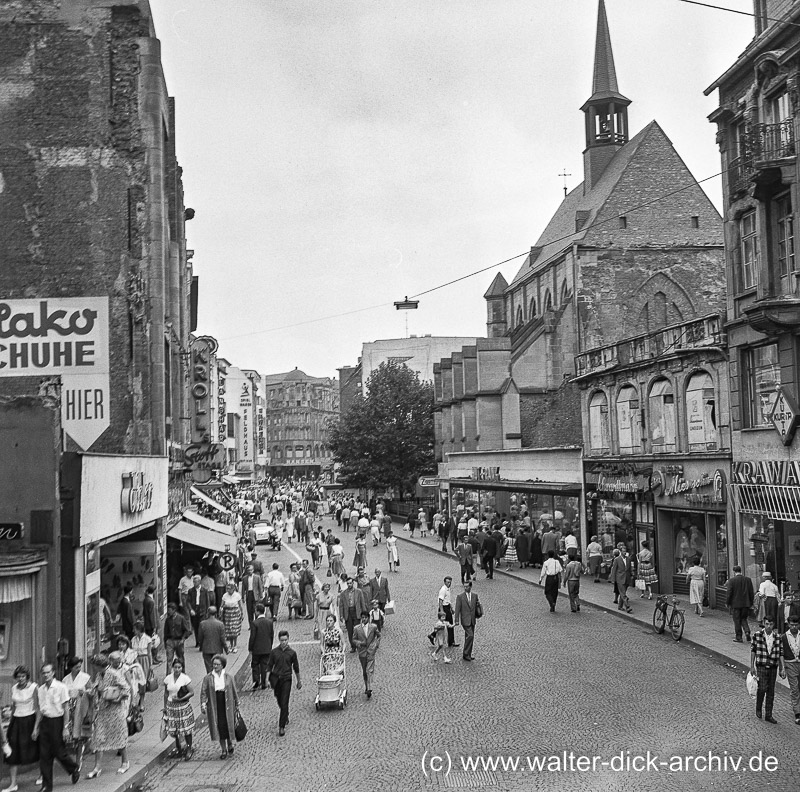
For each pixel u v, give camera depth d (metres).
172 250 30.06
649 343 33.62
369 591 24.09
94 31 24.72
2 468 15.06
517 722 15.41
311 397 181.00
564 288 68.31
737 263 27.72
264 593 27.50
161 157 25.09
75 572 15.59
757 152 24.92
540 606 29.45
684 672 19.22
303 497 98.12
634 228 60.91
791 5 25.84
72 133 24.61
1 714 13.02
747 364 27.28
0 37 24.59
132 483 20.09
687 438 31.06
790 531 24.88
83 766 13.41
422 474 77.25
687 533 31.08
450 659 20.73
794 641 15.12
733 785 12.09
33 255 24.39
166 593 27.03
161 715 16.73
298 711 16.94
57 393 16.42
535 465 47.62
